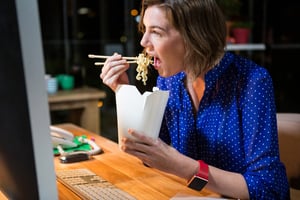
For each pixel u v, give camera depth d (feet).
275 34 11.63
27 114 1.97
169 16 3.51
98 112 10.96
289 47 11.87
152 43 3.68
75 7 12.67
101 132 12.64
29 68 1.90
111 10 12.85
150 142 3.22
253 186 3.54
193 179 3.42
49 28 12.44
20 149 2.12
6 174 2.45
